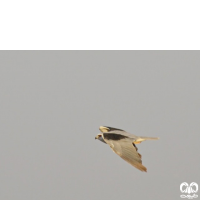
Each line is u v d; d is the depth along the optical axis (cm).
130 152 2078
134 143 2359
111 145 2191
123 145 2159
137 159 2003
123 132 2542
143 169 1900
